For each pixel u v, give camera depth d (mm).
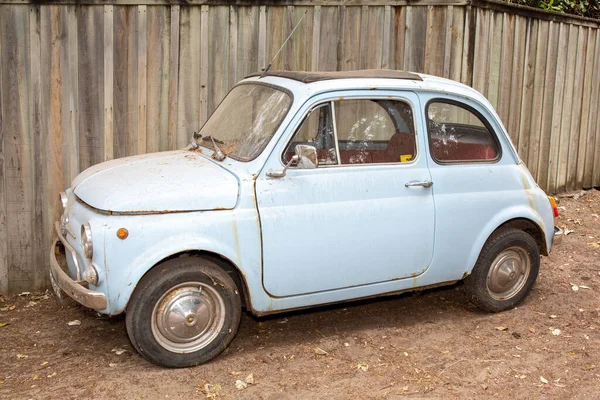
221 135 5266
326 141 4914
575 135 9266
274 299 4789
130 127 6789
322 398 4320
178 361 4641
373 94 5023
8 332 5586
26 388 4469
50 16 6465
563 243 7578
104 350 5129
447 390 4453
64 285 4637
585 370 4754
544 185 8992
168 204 4465
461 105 5395
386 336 5328
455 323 5594
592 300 6055
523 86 8289
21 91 6500
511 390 4465
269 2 6922
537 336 5324
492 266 5617
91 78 6637
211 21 6824
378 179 5000
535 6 9250
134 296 4473
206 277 4594
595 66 9297
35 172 6621
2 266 6648
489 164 5516
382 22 7117
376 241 5008
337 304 5953
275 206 4684
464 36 7195
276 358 4906
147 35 6707
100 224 4375
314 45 7082
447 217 5258
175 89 6848
